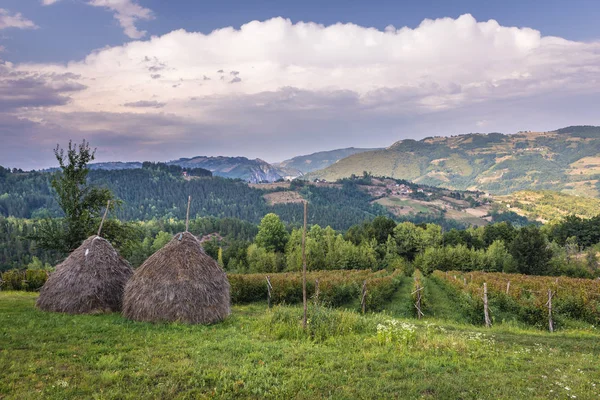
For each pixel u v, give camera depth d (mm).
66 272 15453
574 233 99375
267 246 92312
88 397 6984
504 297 23453
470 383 8352
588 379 8828
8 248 127562
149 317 13602
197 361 9117
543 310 19297
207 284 14594
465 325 18047
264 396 7418
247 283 25734
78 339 10781
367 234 94875
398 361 9680
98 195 29562
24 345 9773
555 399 7590
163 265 14453
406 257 87625
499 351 11312
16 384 7371
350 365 9312
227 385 7781
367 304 24312
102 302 15188
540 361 10320
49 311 14844
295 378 8297
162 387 7520
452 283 32969
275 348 10695
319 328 12773
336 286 26297
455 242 89750
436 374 8805
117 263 16641
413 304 23891
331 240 82688
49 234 28000
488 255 61875
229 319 14961
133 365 8758
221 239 160250
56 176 28297
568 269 58281
